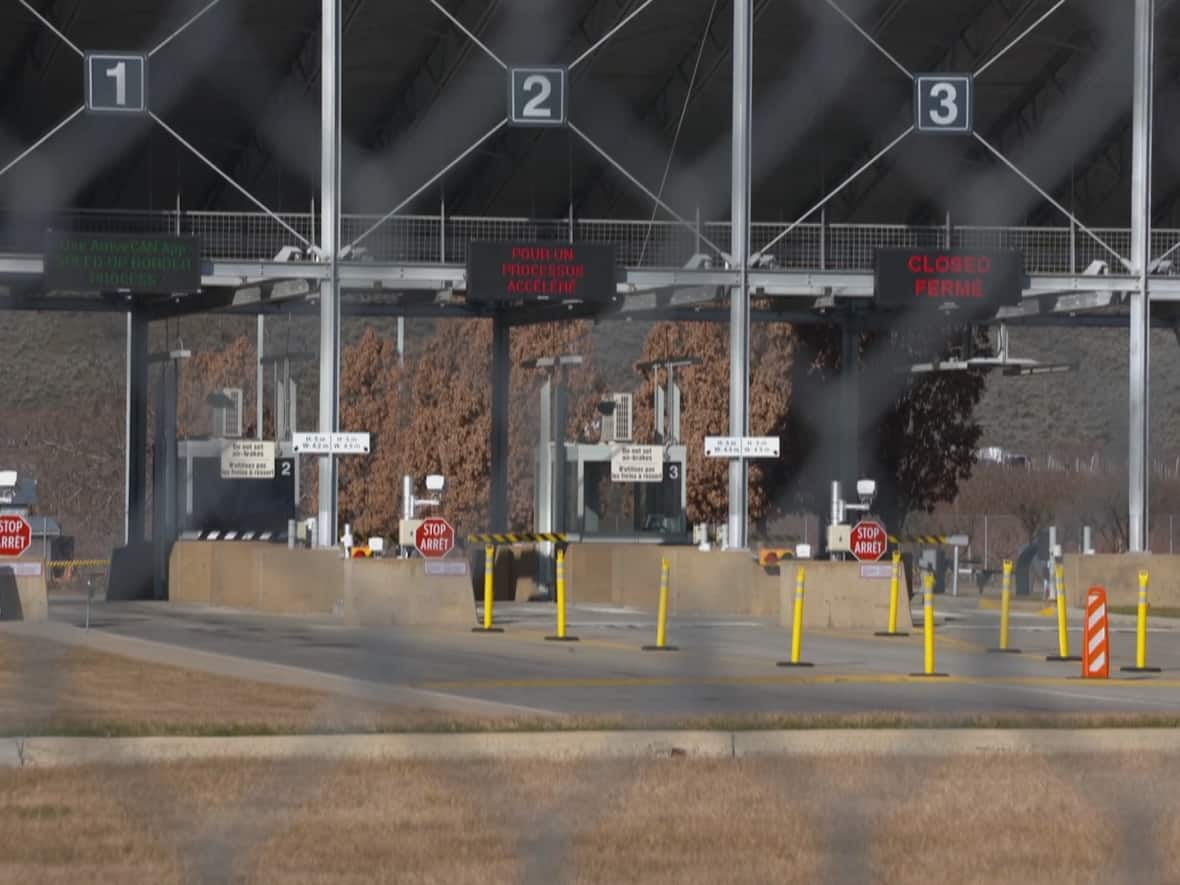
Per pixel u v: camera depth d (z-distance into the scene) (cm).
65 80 14800
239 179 16625
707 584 12762
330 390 12356
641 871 3816
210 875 3747
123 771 4969
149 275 12550
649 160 16450
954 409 19100
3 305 14425
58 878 3709
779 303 14700
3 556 11462
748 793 4700
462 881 3709
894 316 15025
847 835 4178
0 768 5009
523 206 17050
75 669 7819
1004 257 13262
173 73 14938
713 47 15175
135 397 15175
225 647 9425
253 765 5075
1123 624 12238
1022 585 17125
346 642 9881
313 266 12512
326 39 12481
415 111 15700
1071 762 5291
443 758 5206
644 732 5572
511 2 14588
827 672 8394
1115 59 15862
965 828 4262
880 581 11362
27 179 15962
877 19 15325
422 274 12838
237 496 15788
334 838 4109
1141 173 13500
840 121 16450
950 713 6456
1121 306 14175
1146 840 4147
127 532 15200
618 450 14600
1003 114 16650
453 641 10050
